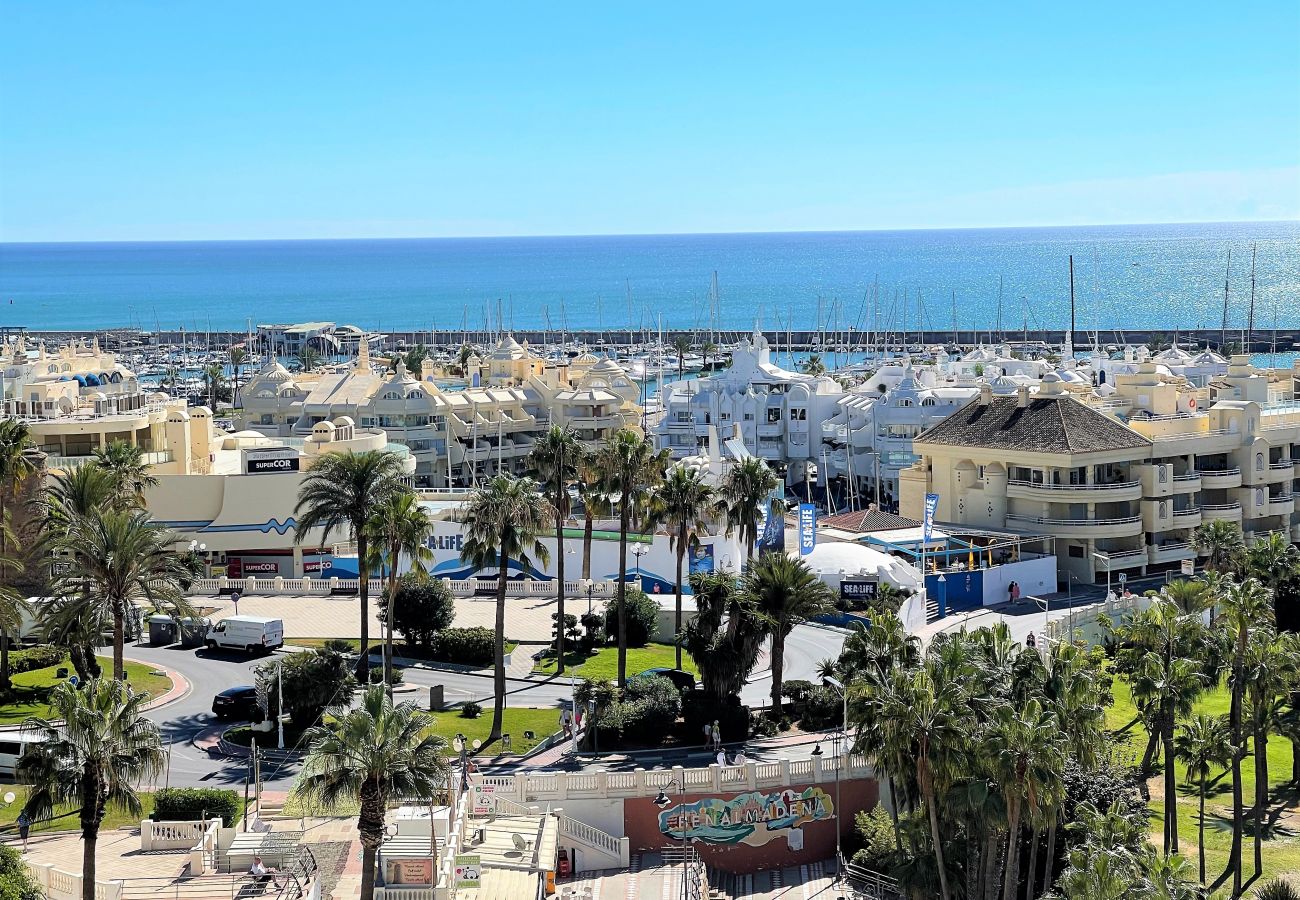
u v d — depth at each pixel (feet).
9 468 334.44
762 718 320.09
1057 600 463.01
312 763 200.95
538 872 237.66
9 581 355.77
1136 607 438.81
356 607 404.57
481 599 415.44
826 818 280.92
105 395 473.26
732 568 438.40
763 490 377.30
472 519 310.86
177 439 460.55
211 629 363.97
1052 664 258.57
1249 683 276.41
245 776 273.33
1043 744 216.54
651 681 320.09
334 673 300.20
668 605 395.55
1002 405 522.88
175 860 230.07
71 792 194.80
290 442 530.68
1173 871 200.13
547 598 414.41
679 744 306.96
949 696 224.33
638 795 272.51
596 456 350.43
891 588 408.87
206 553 437.99
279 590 419.95
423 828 231.71
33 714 298.97
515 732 307.78
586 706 310.86
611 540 439.22
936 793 229.45
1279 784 326.03
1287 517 533.55
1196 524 507.30
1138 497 495.82
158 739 203.41
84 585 305.32
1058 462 485.15
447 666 355.77
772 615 315.78
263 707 291.58
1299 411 554.46
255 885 217.97
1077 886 194.49
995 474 504.84
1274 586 390.83
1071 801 250.98
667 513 366.43
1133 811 254.88
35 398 489.26
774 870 276.41
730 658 313.12
